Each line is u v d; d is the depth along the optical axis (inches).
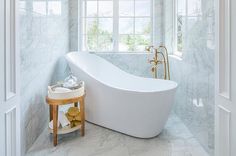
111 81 147.0
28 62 91.0
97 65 151.7
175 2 155.8
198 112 100.4
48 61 121.0
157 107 96.9
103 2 171.9
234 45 51.7
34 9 97.3
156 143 98.3
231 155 54.0
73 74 127.3
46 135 107.1
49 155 87.4
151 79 128.6
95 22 173.3
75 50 168.6
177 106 135.6
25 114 88.1
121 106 104.7
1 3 48.1
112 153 89.1
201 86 96.7
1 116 48.8
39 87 106.5
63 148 93.5
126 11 172.6
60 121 102.7
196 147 94.7
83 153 89.2
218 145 60.4
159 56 166.2
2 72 49.0
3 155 50.1
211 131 86.6
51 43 126.0
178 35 153.7
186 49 116.9
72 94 99.1
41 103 109.6
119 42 174.6
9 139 53.4
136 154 88.4
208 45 88.7
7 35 51.9
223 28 56.9
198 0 98.7
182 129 115.0
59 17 141.5
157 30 167.0
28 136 91.5
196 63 102.4
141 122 100.5
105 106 111.8
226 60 56.4
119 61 166.9
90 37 174.2
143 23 173.6
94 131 111.3
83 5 172.7
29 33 91.5
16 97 56.4
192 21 107.0
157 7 166.2
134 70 167.5
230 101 53.9
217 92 60.1
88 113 121.7
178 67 132.8
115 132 110.3
